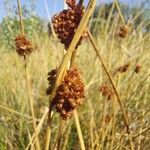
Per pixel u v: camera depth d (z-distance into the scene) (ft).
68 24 0.35
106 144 0.74
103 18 1.37
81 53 1.36
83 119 0.92
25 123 0.92
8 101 1.01
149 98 0.99
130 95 0.92
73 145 0.87
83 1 0.35
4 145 0.86
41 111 0.99
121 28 0.73
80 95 0.32
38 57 1.41
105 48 1.22
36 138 0.51
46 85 1.20
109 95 0.76
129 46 1.27
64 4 0.36
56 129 0.87
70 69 0.33
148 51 1.22
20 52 0.56
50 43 1.34
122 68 0.76
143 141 0.80
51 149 0.77
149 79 1.03
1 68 1.29
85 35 0.35
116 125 0.82
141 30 1.34
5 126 0.92
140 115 0.89
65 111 0.32
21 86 1.14
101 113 0.89
